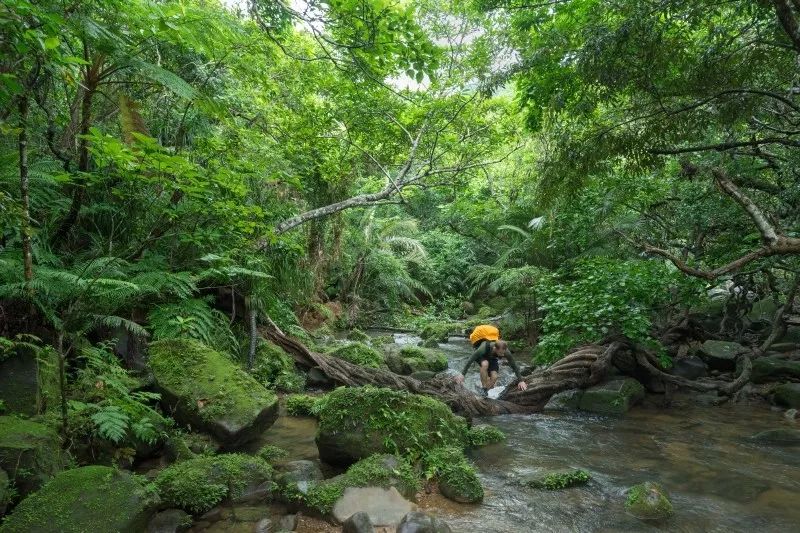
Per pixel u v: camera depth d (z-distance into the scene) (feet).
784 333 26.84
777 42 18.29
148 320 20.12
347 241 49.96
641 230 31.19
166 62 23.38
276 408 16.11
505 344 22.91
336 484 11.98
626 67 19.51
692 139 23.17
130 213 20.52
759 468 14.89
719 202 24.71
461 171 35.45
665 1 17.61
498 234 52.16
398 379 22.68
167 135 25.22
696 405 22.33
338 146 33.50
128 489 9.89
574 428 19.11
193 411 14.84
